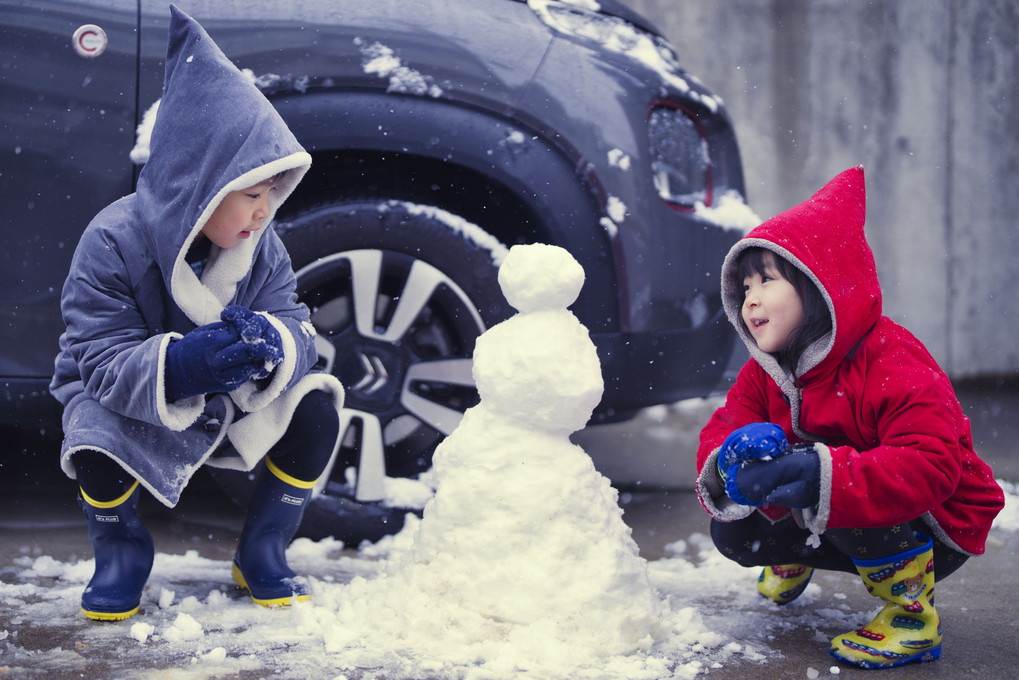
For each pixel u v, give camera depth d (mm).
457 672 1502
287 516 1954
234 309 1663
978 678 1592
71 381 1814
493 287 2455
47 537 2379
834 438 1720
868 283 1678
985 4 6777
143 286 1767
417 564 1680
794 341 1684
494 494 1623
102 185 2258
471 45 2447
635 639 1618
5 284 2234
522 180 2428
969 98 6781
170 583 2021
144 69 2281
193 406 1724
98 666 1514
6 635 1646
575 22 2672
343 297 2510
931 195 6758
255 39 2316
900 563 1642
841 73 6695
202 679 1463
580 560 1614
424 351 2561
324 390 1987
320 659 1552
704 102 2766
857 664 1623
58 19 2260
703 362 2717
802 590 1998
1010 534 2713
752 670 1581
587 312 2488
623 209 2484
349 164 2488
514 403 1655
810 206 1729
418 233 2416
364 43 2365
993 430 4727
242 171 1661
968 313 6816
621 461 3795
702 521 2803
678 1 6688
